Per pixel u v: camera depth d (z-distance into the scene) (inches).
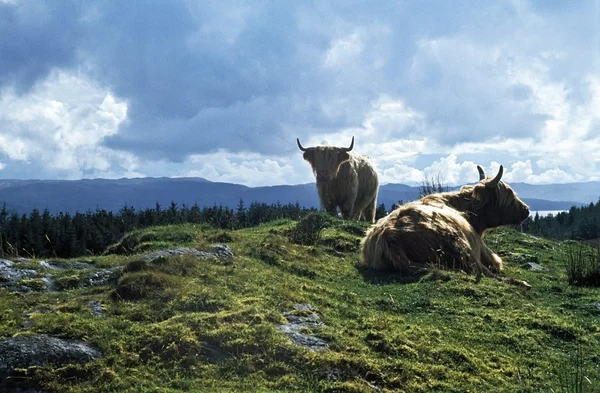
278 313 299.1
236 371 243.1
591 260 484.1
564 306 393.4
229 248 456.4
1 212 1444.4
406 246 440.8
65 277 373.1
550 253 599.5
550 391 260.1
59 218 1443.2
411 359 276.4
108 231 1289.4
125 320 278.7
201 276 354.3
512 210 518.0
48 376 227.5
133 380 229.8
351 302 359.3
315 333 282.2
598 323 358.0
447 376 265.6
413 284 401.4
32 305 310.2
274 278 379.6
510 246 617.9
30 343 241.4
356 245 544.4
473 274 437.4
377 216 1240.8
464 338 313.6
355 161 768.9
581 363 295.9
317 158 715.4
